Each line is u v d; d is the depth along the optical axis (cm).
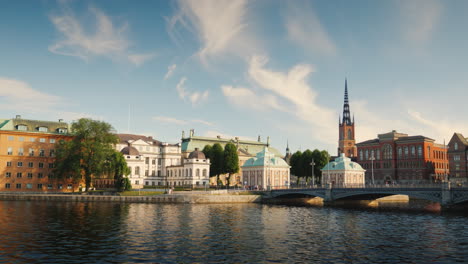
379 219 6569
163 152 16275
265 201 11100
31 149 11844
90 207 8119
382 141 17825
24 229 4912
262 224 5738
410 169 16762
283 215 7119
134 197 9906
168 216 6550
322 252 3809
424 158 16325
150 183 15838
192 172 14375
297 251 3838
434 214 7450
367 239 4541
